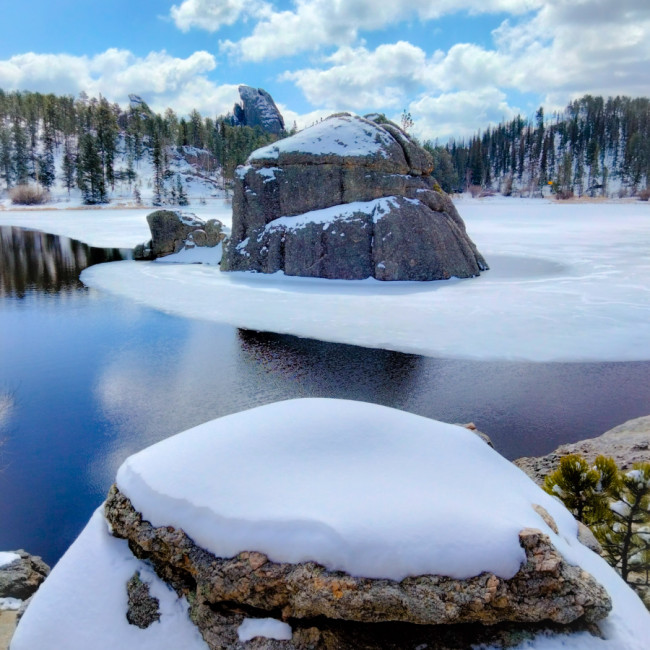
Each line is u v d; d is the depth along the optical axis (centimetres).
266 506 245
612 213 6194
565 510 296
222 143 11044
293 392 976
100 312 1612
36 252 3094
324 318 1483
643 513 361
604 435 750
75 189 9106
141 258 2850
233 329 1405
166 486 267
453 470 273
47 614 252
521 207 7544
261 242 2288
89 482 696
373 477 260
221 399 952
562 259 2481
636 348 1172
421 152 2322
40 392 992
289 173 2269
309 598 221
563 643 218
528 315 1442
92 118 10794
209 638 233
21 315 1581
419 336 1294
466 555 223
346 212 2144
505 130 13438
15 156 8862
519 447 759
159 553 256
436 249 2048
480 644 219
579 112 14725
